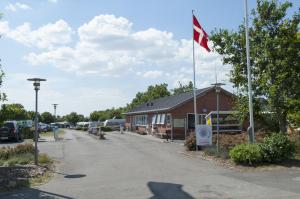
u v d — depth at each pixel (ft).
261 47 63.05
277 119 65.72
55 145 93.66
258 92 63.98
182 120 116.78
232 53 67.77
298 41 60.75
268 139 52.29
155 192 35.55
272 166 49.03
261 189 35.53
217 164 53.57
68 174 48.21
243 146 51.78
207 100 118.32
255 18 64.90
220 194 33.86
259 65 63.16
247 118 67.97
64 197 34.60
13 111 45.27
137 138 119.85
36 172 48.14
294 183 38.37
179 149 77.25
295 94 60.44
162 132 121.08
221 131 101.60
